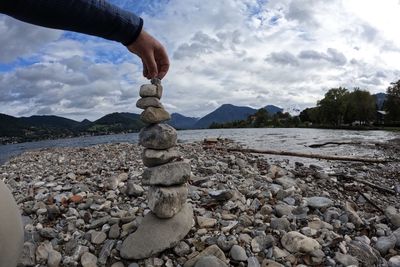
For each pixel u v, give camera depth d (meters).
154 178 0.88
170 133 0.91
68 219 1.11
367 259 0.87
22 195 1.55
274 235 0.98
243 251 0.85
